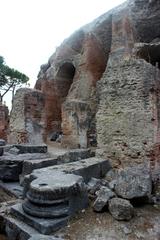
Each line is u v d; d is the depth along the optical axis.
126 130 6.99
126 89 7.04
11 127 12.12
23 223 4.16
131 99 6.91
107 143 7.45
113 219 4.27
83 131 13.05
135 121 6.80
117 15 15.16
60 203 4.20
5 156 7.62
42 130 11.60
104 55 17.28
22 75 29.89
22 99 11.12
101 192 4.74
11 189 6.22
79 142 12.97
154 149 6.51
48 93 20.53
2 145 9.45
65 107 13.82
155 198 5.09
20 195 5.79
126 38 14.09
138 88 6.77
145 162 6.52
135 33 15.43
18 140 11.29
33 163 6.46
